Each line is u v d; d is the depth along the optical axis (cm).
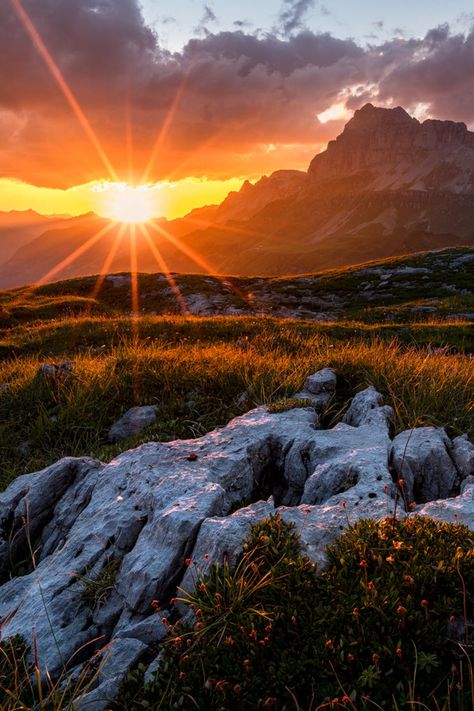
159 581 508
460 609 394
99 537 607
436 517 535
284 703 362
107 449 1034
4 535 727
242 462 729
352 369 1157
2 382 1672
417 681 355
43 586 562
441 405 932
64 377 1352
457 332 2611
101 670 437
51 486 770
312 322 2947
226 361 1341
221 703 364
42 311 4612
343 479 655
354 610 391
